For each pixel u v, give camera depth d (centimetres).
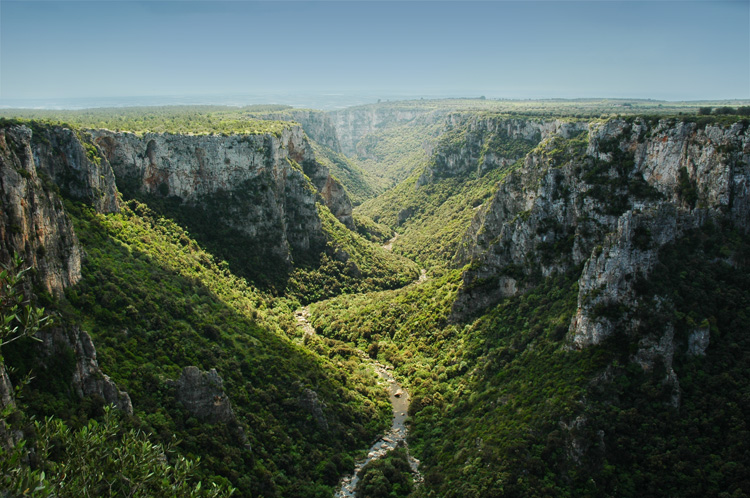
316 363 12544
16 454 3225
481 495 8094
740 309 8500
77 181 12325
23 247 6981
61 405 6375
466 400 11075
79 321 8256
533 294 12119
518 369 10525
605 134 12094
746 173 9288
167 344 9650
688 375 8112
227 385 9931
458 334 13488
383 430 11188
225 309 12925
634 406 8156
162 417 7956
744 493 6662
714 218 9469
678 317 8400
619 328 8844
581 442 8031
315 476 9400
